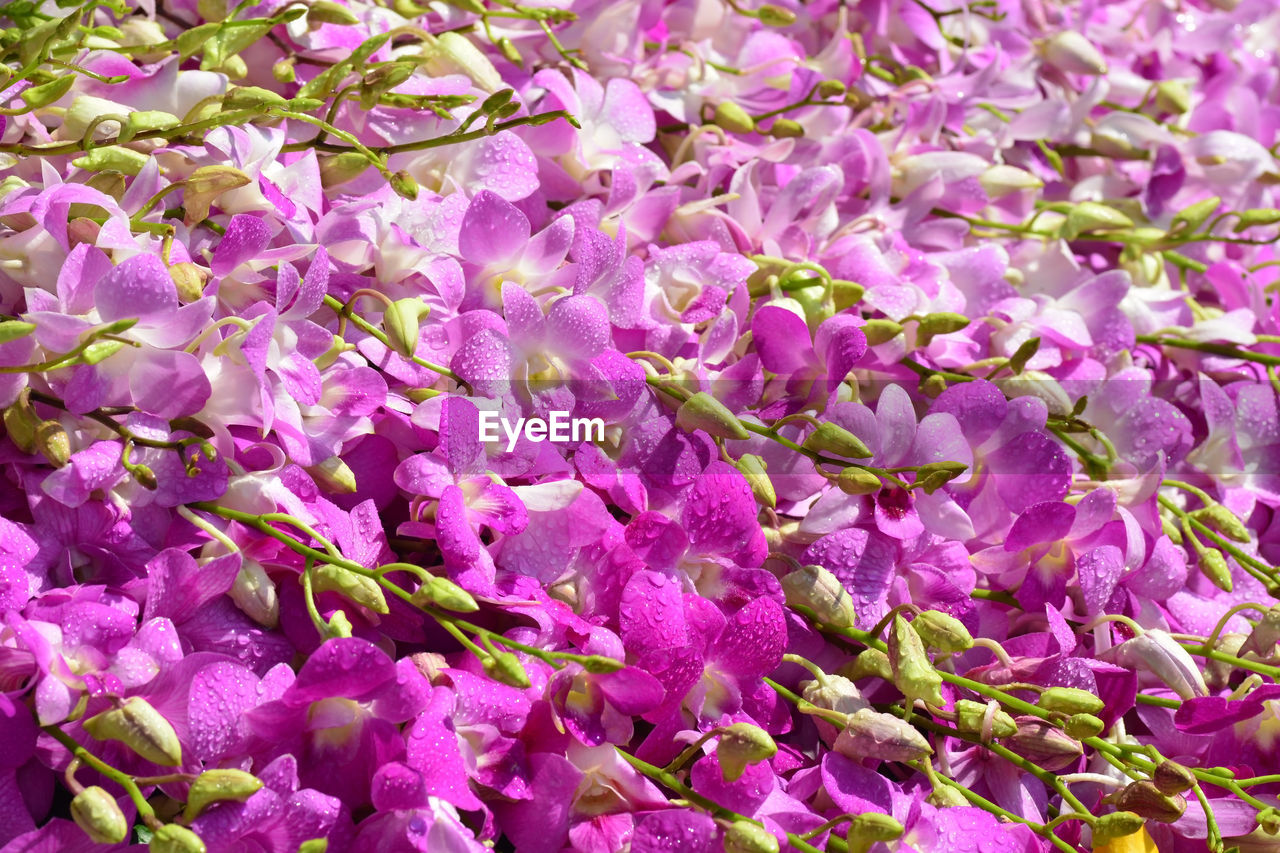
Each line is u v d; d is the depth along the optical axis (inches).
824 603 34.9
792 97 41.3
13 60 35.3
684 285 37.5
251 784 31.4
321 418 34.3
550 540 34.4
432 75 38.2
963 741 35.5
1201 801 33.7
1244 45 52.7
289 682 32.6
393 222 35.8
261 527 33.0
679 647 33.6
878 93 43.3
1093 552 36.1
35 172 35.0
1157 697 36.3
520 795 33.1
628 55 40.2
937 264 39.9
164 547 33.4
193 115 35.2
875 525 36.0
